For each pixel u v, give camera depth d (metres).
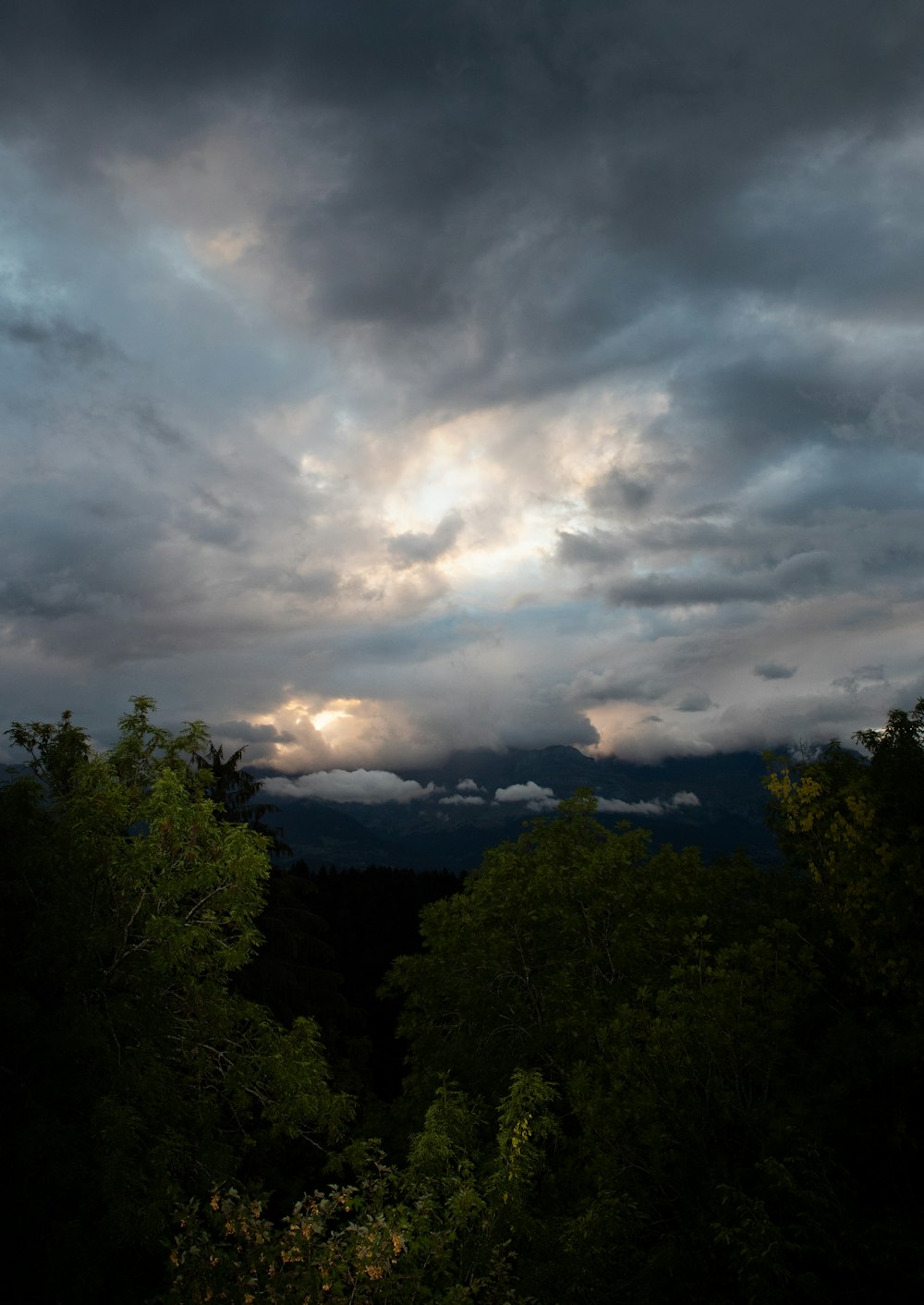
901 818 12.88
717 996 12.41
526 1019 19.66
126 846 13.64
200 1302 6.94
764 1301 8.89
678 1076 12.04
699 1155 11.81
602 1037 13.33
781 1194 10.13
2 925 12.48
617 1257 11.53
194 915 14.66
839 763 14.64
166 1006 13.86
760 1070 12.74
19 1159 10.53
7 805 13.38
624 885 18.75
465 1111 12.12
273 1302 6.75
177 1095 12.63
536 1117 11.33
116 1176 10.29
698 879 19.73
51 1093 11.45
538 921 19.62
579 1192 13.86
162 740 15.82
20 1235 10.88
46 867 12.91
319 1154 19.11
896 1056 11.28
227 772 25.30
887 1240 9.70
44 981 12.80
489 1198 9.73
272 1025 15.45
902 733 14.08
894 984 12.24
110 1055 11.85
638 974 17.81
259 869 14.06
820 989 13.88
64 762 15.13
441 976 21.88
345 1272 7.24
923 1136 11.77
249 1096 14.57
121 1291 10.85
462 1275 8.71
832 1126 11.46
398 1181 9.06
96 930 12.70
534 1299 9.19
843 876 13.05
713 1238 10.06
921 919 12.18
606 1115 12.17
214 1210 7.73
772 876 19.23
